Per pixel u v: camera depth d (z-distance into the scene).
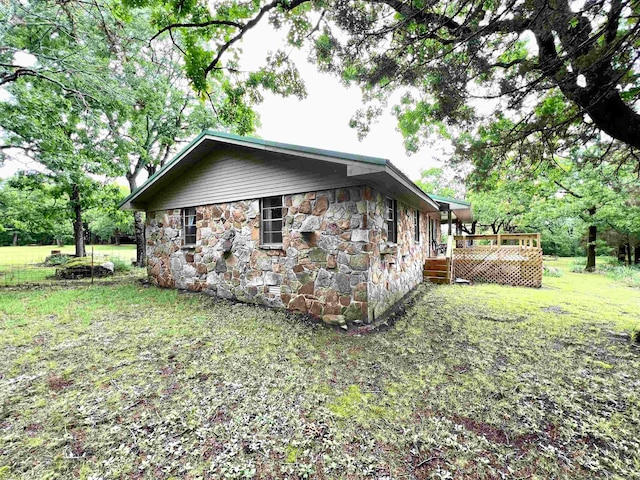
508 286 8.20
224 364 3.09
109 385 2.65
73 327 4.25
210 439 1.97
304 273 4.98
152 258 7.73
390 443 1.94
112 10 4.33
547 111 3.80
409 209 7.56
